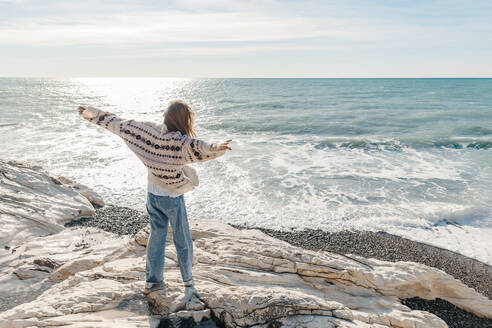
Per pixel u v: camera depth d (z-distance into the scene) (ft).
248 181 38.32
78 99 174.60
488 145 58.80
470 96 183.11
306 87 288.30
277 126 82.33
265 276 12.67
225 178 39.17
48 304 9.78
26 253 18.06
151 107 144.56
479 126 80.74
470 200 32.99
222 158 48.32
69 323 8.84
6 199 23.35
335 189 36.17
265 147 57.21
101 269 12.70
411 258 23.73
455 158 50.80
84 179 37.81
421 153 54.39
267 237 17.61
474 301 15.25
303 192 35.24
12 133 63.16
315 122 88.17
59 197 27.17
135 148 8.20
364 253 24.30
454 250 24.66
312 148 57.06
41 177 27.81
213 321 9.64
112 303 9.91
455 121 91.20
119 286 10.80
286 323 9.45
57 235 21.58
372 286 13.74
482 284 20.90
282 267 13.65
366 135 70.49
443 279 15.40
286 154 51.96
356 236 26.66
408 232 27.25
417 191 35.63
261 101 153.99
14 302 13.12
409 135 69.26
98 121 8.38
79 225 26.09
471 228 27.73
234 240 16.21
